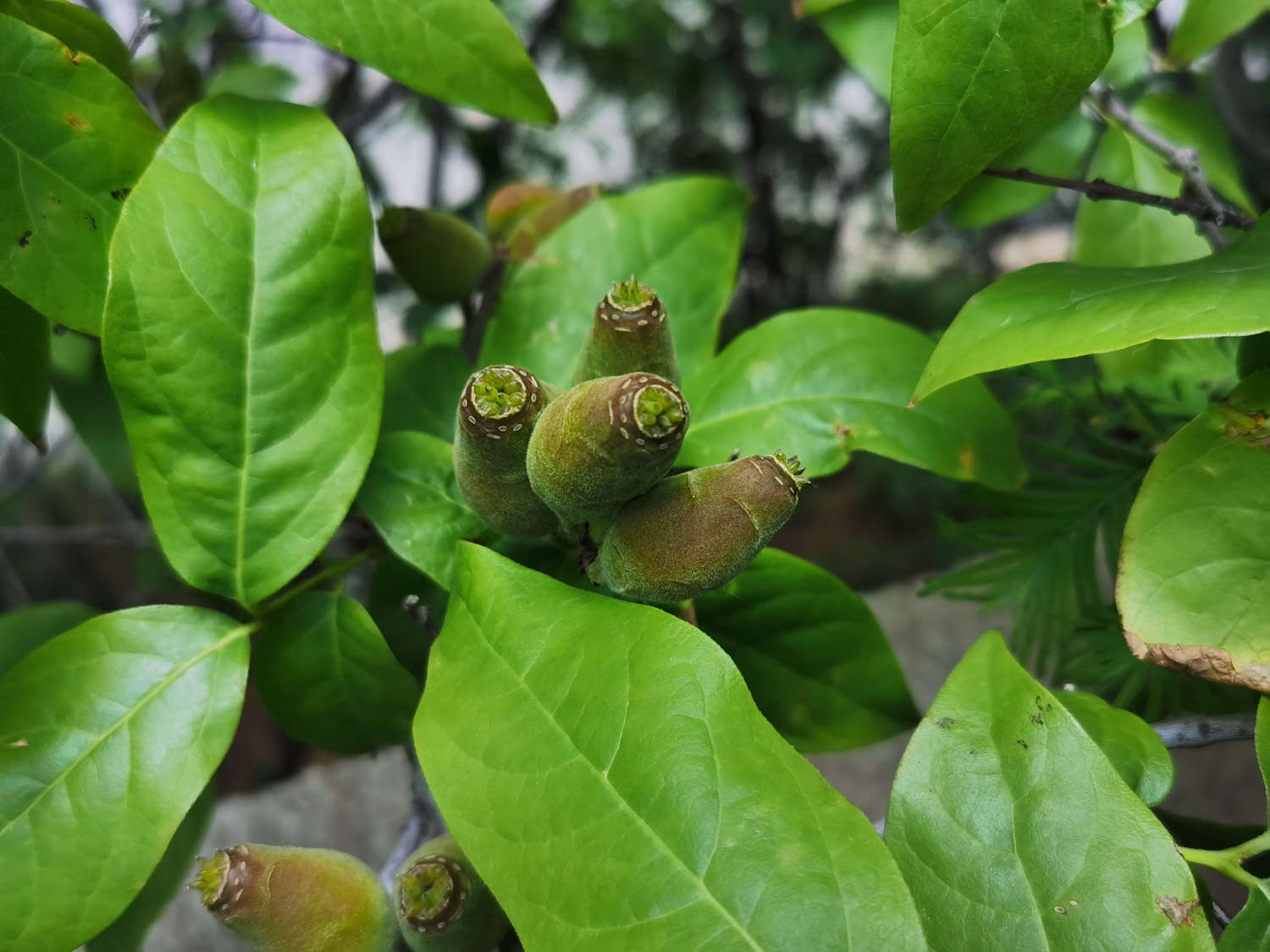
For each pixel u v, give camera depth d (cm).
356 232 15
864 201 65
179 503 15
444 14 15
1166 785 13
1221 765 29
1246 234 13
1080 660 17
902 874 11
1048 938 11
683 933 10
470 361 21
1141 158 20
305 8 15
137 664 15
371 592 18
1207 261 13
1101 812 11
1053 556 18
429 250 20
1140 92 24
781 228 65
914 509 44
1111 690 17
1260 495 12
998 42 13
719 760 11
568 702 12
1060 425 20
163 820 14
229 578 15
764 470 12
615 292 13
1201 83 27
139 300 14
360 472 15
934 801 11
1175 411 18
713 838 10
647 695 11
